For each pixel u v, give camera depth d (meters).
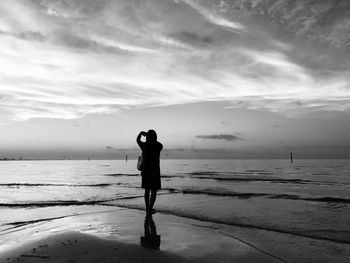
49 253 4.50
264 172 50.91
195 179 27.92
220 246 5.00
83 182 23.89
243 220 7.67
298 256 4.62
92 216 7.79
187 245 5.00
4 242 5.41
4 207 10.12
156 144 7.52
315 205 10.62
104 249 4.67
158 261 4.16
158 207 9.67
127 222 6.88
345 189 18.80
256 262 4.28
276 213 8.79
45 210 9.36
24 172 53.50
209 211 8.98
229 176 35.12
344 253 4.80
